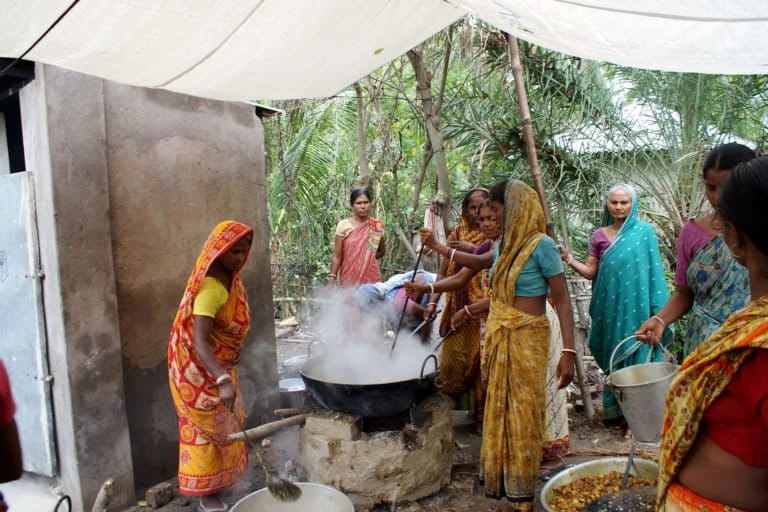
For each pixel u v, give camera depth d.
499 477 2.90
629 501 2.79
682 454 1.32
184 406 3.09
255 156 4.40
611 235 4.31
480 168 6.39
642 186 6.13
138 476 3.65
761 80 5.65
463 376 4.16
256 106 4.45
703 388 1.25
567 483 3.04
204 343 2.92
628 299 4.10
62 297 3.17
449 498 3.37
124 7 2.45
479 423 4.28
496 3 2.81
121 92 3.51
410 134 9.35
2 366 1.51
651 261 4.11
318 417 3.31
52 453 3.33
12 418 1.51
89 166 3.29
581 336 5.52
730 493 1.23
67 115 3.19
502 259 2.90
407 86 8.69
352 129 9.05
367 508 3.22
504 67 6.29
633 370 2.79
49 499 3.33
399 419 3.40
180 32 2.74
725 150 2.25
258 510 2.74
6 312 3.42
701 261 2.55
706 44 3.09
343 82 3.89
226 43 2.93
